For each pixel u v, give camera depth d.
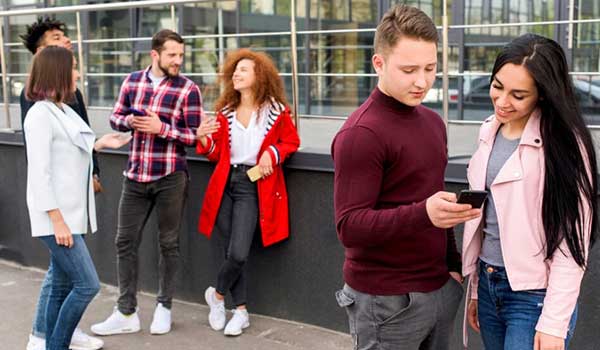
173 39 4.03
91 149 3.45
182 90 4.08
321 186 4.05
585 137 2.14
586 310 3.27
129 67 7.38
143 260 4.96
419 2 6.88
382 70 2.14
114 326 4.26
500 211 2.25
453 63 6.59
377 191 2.12
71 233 3.36
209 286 4.63
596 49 5.56
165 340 4.17
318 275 4.15
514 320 2.27
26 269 5.69
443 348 2.41
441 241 2.28
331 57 7.29
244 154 3.98
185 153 4.21
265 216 4.05
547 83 2.10
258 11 7.64
